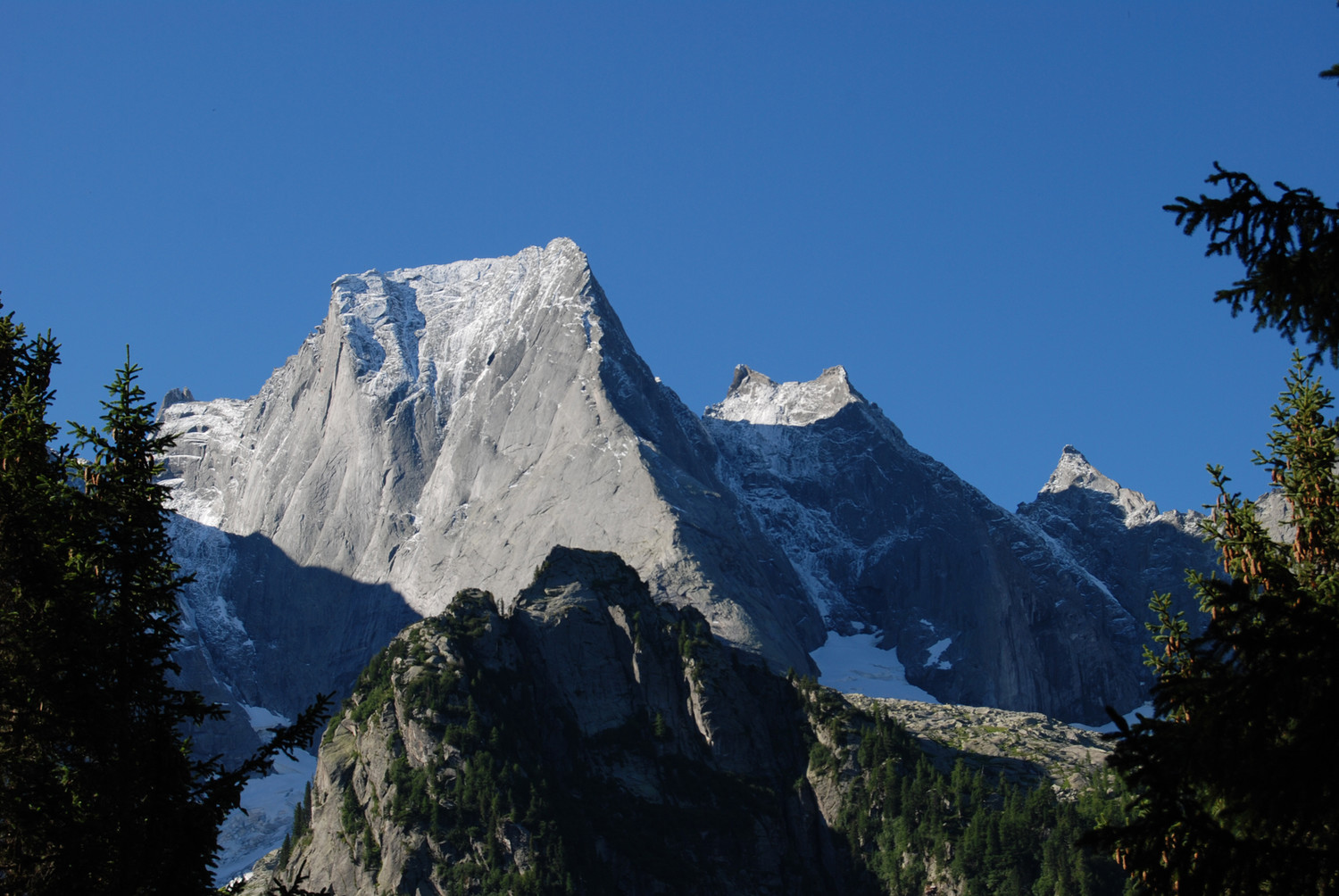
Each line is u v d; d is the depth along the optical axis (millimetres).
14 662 54375
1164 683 34750
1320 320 36000
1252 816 33188
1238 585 34156
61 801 53156
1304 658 32312
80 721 54656
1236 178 36000
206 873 56250
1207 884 32562
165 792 55156
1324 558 55969
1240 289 36750
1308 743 32219
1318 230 35438
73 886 52344
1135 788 34812
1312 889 31938
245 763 57562
